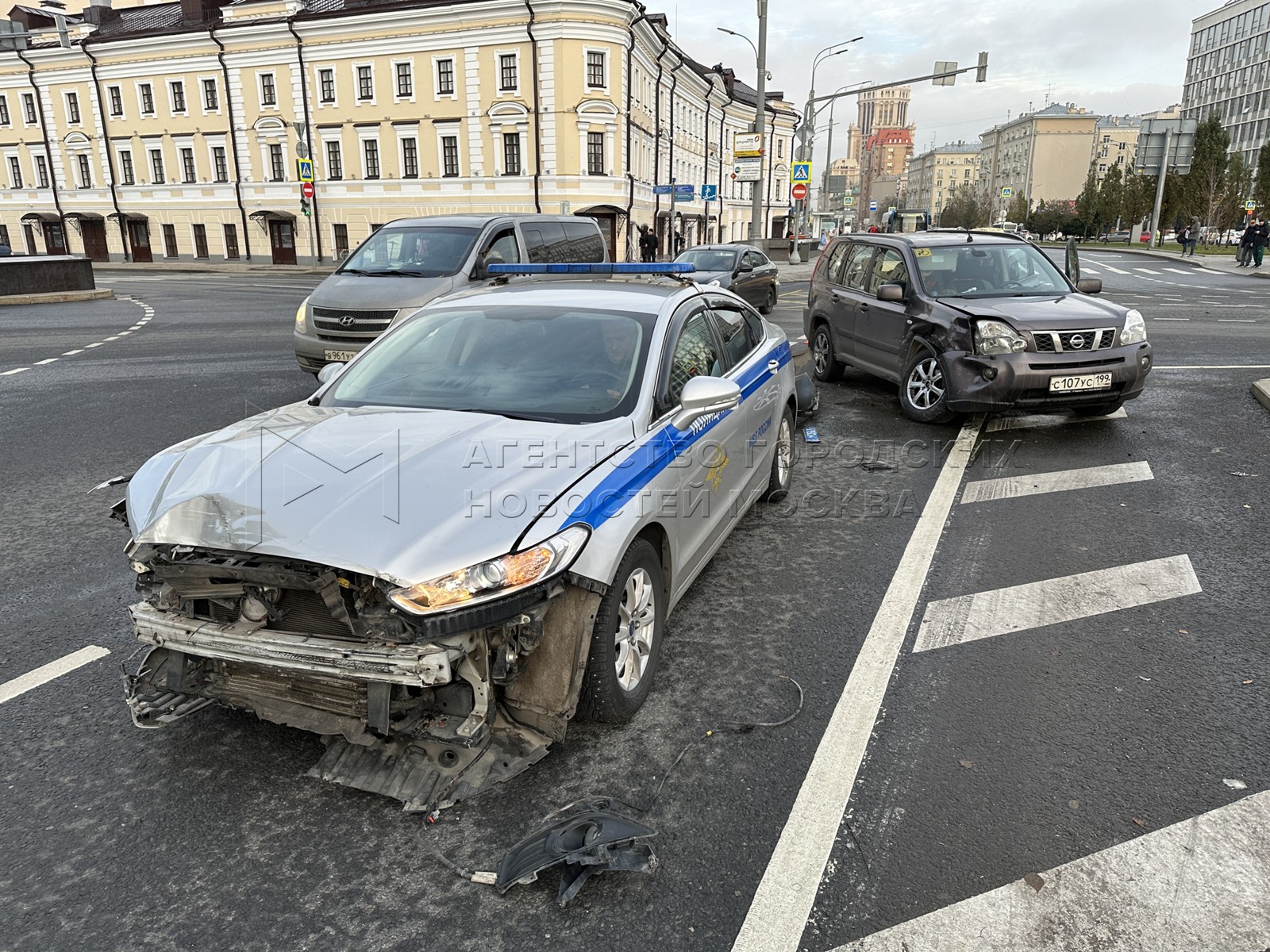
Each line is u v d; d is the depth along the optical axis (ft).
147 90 152.56
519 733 9.57
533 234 35.88
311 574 8.52
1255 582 15.10
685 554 12.46
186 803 9.40
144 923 7.78
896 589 15.02
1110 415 28.17
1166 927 7.73
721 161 218.38
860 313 31.42
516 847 8.51
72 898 8.06
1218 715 11.02
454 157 137.90
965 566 16.06
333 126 142.10
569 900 8.01
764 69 85.97
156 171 157.17
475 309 14.42
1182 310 58.34
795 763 10.09
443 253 32.42
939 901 8.01
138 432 25.59
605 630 10.02
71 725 10.82
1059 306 25.68
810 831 8.95
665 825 9.02
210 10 152.25
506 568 8.53
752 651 12.84
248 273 128.47
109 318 56.65
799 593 14.87
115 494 20.07
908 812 9.24
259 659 8.80
